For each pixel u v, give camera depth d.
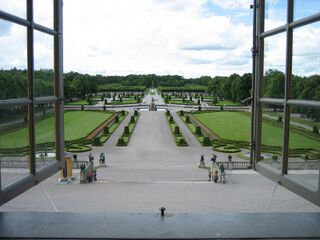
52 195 21.62
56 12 6.12
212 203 20.34
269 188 24.17
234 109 95.00
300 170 5.09
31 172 5.23
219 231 4.38
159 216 4.80
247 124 67.00
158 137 55.47
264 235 4.29
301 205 18.02
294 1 5.12
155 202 20.72
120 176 31.53
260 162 6.39
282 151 5.41
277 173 5.57
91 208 18.94
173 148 47.56
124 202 20.53
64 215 4.81
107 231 4.37
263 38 6.19
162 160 40.44
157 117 79.12
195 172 33.75
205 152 45.25
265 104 6.15
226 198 21.42
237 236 4.27
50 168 5.78
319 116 4.70
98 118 74.62
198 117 76.75
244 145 48.19
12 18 4.67
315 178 4.86
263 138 6.36
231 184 26.14
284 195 20.42
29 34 5.15
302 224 4.56
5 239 4.23
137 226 4.50
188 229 4.43
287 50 5.19
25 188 5.00
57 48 6.11
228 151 44.97
